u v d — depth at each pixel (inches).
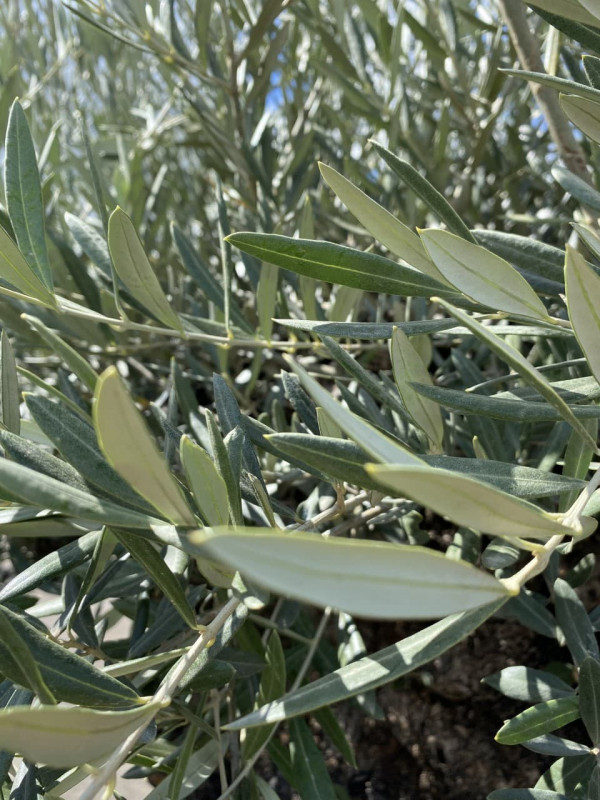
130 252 8.4
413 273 6.9
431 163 15.3
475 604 4.0
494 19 17.0
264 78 14.1
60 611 9.0
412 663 5.1
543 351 10.8
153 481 4.8
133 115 21.5
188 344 16.3
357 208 6.5
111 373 4.0
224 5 13.4
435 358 14.1
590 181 9.5
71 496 5.0
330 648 11.4
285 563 3.4
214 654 6.7
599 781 7.2
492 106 15.5
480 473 5.7
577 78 11.2
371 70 18.1
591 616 9.1
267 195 15.3
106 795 4.7
